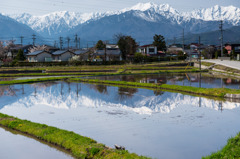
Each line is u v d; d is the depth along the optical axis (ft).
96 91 113.29
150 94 102.73
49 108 78.64
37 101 90.74
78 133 52.42
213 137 48.49
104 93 107.24
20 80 153.17
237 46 355.97
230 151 37.24
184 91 108.78
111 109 75.41
